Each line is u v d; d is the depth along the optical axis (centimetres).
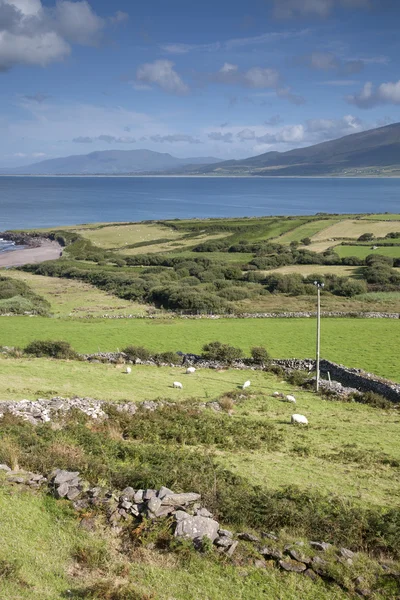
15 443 1700
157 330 6169
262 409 3130
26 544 1152
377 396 3528
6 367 3784
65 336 5794
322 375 4288
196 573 1120
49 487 1408
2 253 16325
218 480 1616
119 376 3812
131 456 1853
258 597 1064
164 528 1238
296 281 10256
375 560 1209
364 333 5894
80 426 2220
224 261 13125
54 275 12525
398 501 1719
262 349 4625
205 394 3434
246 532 1265
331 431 2711
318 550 1221
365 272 10756
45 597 988
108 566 1114
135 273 11912
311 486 1803
